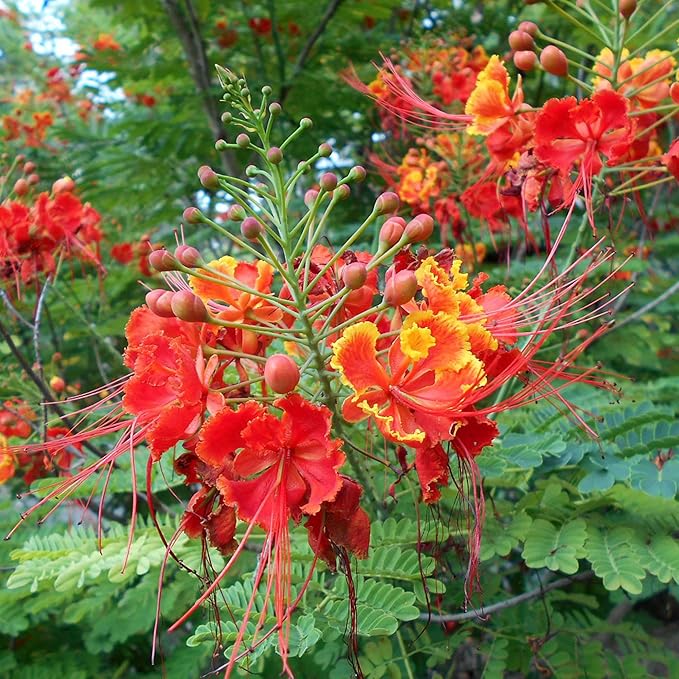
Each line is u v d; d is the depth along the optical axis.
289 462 0.23
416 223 0.24
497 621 0.39
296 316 0.24
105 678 0.53
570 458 0.32
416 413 0.24
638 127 0.39
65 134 0.70
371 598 0.28
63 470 0.39
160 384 0.24
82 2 0.94
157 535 0.34
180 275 0.28
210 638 0.27
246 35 0.67
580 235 0.38
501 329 0.27
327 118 0.70
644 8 0.65
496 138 0.39
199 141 0.65
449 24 0.75
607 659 0.39
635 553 0.28
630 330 0.63
